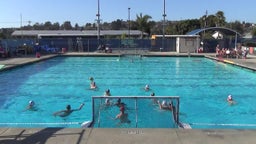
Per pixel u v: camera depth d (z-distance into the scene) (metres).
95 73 25.16
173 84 20.47
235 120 12.60
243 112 13.81
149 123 8.73
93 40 46.09
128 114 8.81
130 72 25.81
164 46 46.38
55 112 13.54
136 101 8.81
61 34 77.75
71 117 12.79
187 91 18.31
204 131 7.13
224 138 6.68
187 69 27.80
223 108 14.47
